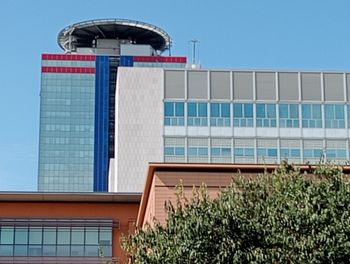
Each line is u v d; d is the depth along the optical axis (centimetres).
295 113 10125
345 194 3077
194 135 10025
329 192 3083
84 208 7325
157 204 4497
